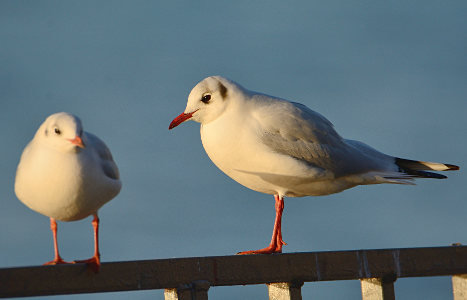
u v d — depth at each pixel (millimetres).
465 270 11961
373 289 11820
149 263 10141
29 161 10023
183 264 10375
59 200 10062
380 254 11594
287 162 13141
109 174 10469
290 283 11234
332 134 14047
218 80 13398
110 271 9852
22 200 10422
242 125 13250
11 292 9156
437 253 11844
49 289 9414
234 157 13375
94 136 10688
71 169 9867
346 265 11430
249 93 13672
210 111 13320
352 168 14047
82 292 9625
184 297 10320
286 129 13438
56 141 9859
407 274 11664
